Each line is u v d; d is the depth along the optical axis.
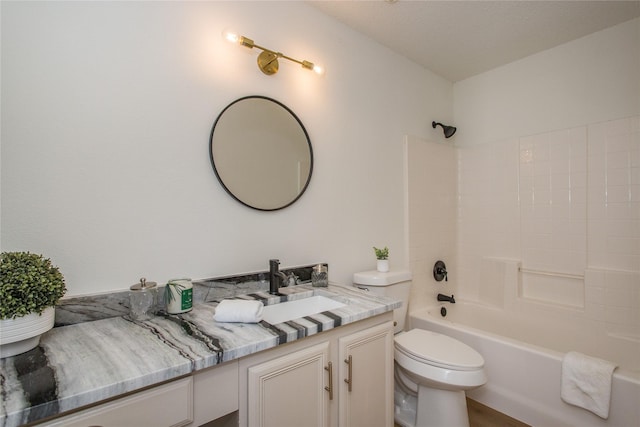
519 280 2.33
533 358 1.63
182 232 1.27
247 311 1.04
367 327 1.27
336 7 1.76
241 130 1.45
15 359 0.76
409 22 1.90
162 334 0.94
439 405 1.52
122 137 1.14
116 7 1.14
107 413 0.68
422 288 2.37
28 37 0.98
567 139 2.14
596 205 2.02
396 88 2.24
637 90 1.89
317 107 1.76
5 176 0.94
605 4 1.75
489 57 2.34
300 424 1.02
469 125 2.68
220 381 0.86
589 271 2.01
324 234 1.79
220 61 1.39
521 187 2.36
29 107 0.98
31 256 0.82
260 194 1.51
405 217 2.28
